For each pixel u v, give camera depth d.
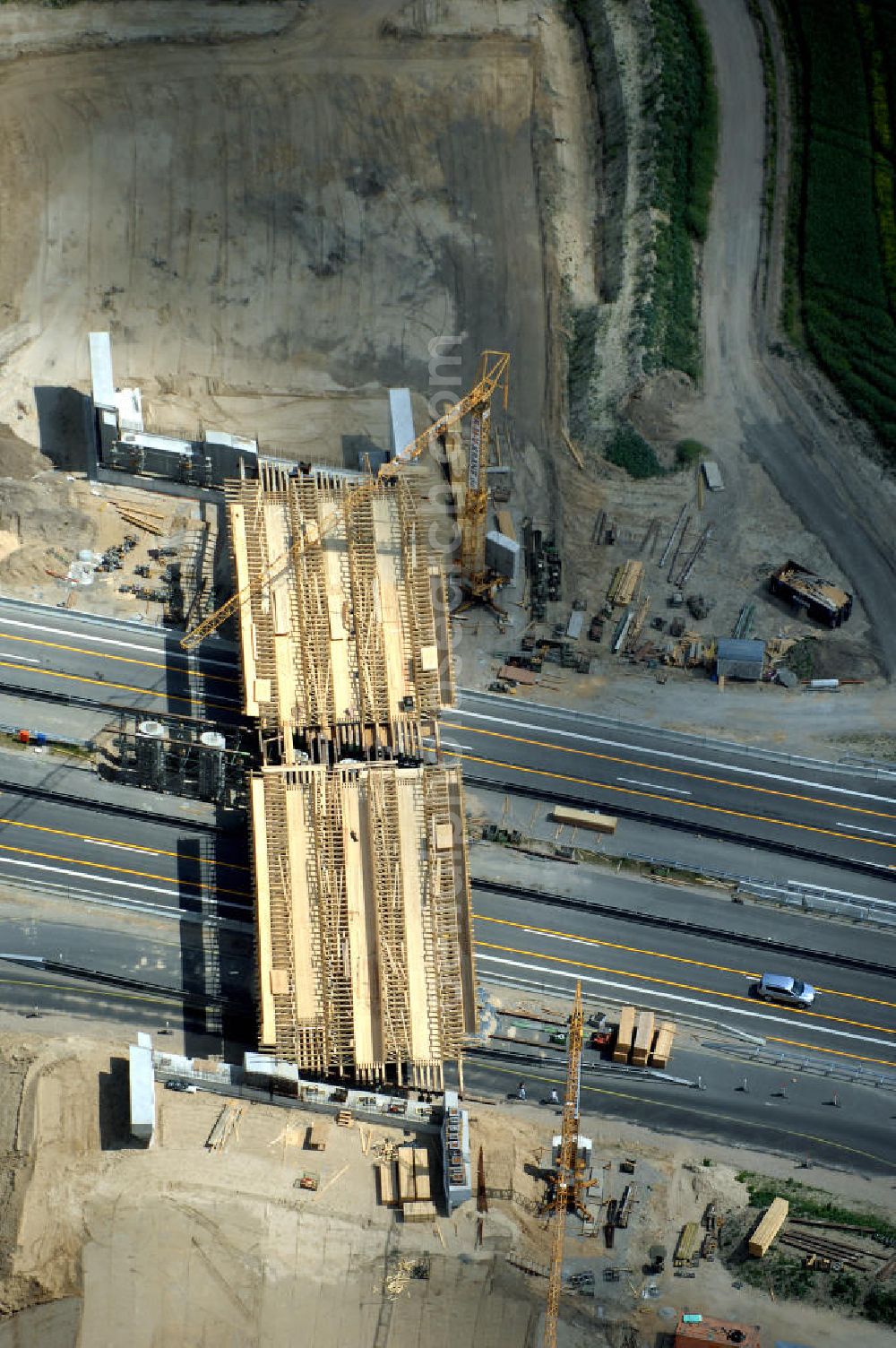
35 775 155.88
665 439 183.25
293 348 186.12
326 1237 135.75
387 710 154.38
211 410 181.12
